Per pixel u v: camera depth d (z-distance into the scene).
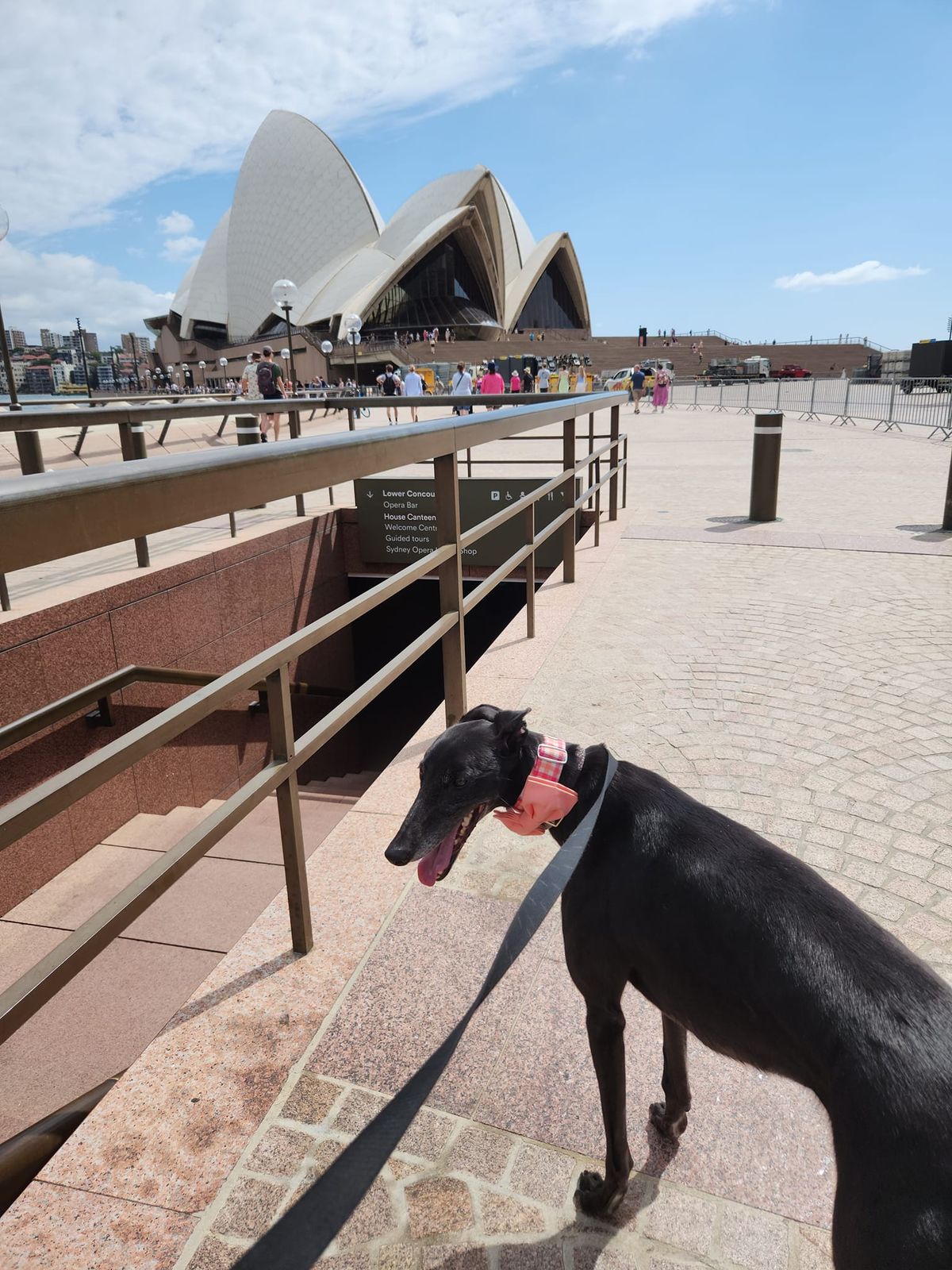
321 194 78.62
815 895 1.29
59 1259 1.54
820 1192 1.70
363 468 2.47
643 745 3.78
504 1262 1.56
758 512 9.39
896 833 3.01
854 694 4.34
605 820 1.49
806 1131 1.85
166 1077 1.96
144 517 1.52
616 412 9.36
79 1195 1.66
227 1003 2.20
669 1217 1.64
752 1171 1.75
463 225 70.62
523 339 78.00
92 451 13.14
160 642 6.19
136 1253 1.55
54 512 1.30
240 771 7.52
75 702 4.14
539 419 4.57
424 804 1.53
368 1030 2.10
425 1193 1.69
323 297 77.69
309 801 6.27
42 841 4.89
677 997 1.37
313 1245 0.74
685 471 14.31
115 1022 3.13
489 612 10.68
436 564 3.23
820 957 1.19
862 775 3.46
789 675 4.62
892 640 5.18
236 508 1.81
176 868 1.81
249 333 87.88
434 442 3.10
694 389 37.62
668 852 1.39
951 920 2.50
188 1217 1.62
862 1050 1.08
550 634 5.41
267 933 2.49
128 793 5.77
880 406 24.88
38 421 5.50
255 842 5.21
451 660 3.67
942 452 16.56
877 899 2.61
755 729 3.92
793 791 3.33
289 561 8.39
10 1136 2.61
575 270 88.25
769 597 6.21
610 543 8.41
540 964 2.35
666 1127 1.79
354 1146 0.82
